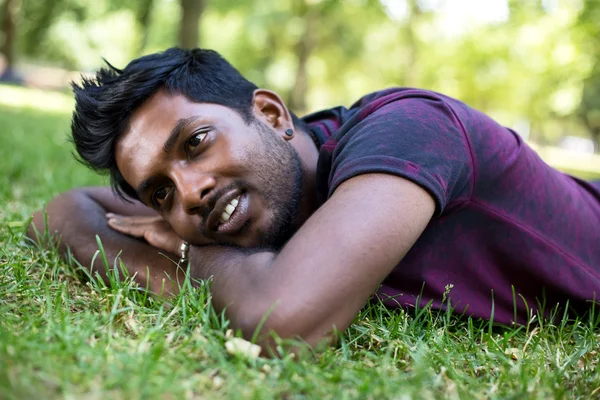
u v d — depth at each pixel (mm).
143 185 2129
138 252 2398
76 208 2713
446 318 2072
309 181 2270
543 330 2113
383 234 1688
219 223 2057
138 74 2109
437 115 2010
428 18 22609
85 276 2400
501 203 2131
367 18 24797
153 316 1920
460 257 2129
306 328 1629
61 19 24750
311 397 1454
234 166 2043
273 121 2250
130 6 21844
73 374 1403
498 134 2166
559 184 2334
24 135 7258
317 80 34219
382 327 1941
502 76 25141
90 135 2176
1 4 26000
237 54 29891
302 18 25641
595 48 15414
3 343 1457
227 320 1769
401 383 1540
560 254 2211
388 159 1798
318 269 1647
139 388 1378
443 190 1837
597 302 2252
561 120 33250
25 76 27094
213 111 2094
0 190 3738
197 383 1479
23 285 2084
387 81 30000
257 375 1519
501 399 1530
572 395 1638
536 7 17250
